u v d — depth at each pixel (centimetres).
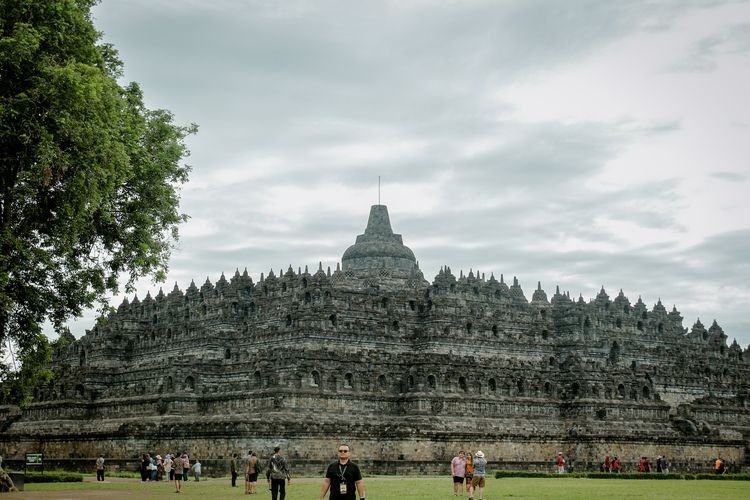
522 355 18175
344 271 19325
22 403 10131
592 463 16812
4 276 8994
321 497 5769
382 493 9925
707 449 18275
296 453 14775
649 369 19962
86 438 17275
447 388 16488
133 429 16412
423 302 17925
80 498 9062
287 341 16712
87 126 9125
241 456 14838
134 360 19425
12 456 18538
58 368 19288
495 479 13700
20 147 9131
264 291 18200
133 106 10850
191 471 15450
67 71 8831
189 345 18175
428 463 15450
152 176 11012
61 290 10212
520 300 19412
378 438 15450
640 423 17925
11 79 9081
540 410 17400
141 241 10869
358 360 16288
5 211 9388
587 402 17462
